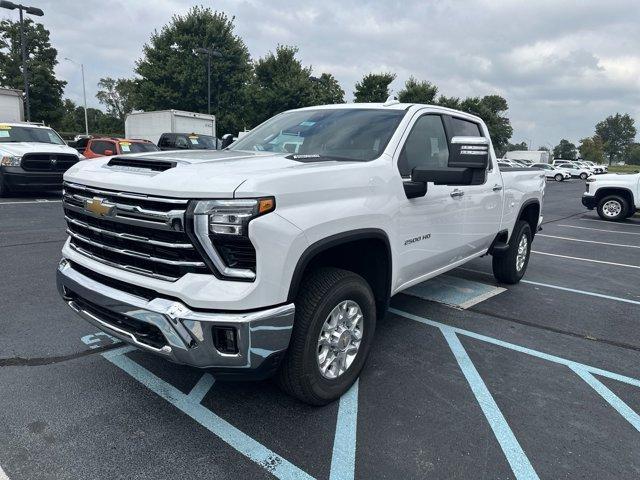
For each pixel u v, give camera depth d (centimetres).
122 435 278
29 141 1299
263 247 245
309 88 4019
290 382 292
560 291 615
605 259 856
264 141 410
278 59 4094
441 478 253
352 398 328
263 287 248
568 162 5003
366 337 336
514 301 561
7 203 1155
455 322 483
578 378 372
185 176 253
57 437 273
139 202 261
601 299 586
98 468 250
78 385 330
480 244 508
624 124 15500
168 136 2066
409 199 360
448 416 311
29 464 251
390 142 358
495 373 374
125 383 335
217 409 308
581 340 450
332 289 292
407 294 571
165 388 331
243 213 240
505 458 271
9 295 502
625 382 368
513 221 573
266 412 307
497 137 6134
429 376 364
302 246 265
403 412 313
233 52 4025
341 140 373
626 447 285
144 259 263
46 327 423
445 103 4525
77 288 297
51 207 1126
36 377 338
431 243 403
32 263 627
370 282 359
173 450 267
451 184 321
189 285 246
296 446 274
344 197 299
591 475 260
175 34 3934
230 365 253
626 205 1451
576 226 1345
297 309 285
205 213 240
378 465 261
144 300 261
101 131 9050
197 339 246
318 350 295
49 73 5616
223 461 260
